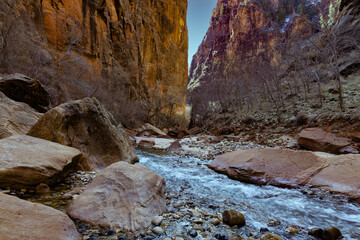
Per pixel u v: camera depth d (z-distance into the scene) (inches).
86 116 225.5
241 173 222.1
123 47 1272.1
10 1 612.1
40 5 775.1
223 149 427.2
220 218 117.0
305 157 213.0
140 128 1036.5
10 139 157.5
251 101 869.8
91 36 987.9
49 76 632.4
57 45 816.3
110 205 106.9
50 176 138.2
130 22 1369.3
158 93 1658.5
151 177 134.6
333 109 451.5
